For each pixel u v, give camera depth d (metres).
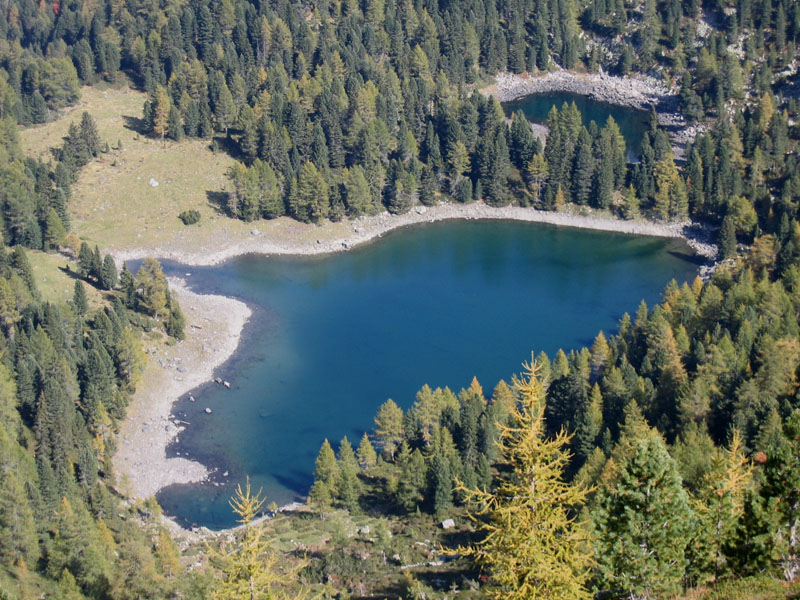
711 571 74.12
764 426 144.62
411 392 196.88
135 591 126.69
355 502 154.25
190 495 166.62
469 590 117.88
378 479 162.25
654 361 182.25
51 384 169.38
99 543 136.25
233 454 178.12
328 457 157.00
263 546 71.69
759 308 190.88
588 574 64.69
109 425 178.25
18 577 133.88
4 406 171.75
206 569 129.00
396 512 152.00
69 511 136.00
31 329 193.12
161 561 133.00
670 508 70.19
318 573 131.50
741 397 154.38
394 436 167.50
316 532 146.00
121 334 194.38
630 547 70.50
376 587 126.19
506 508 61.16
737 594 69.75
